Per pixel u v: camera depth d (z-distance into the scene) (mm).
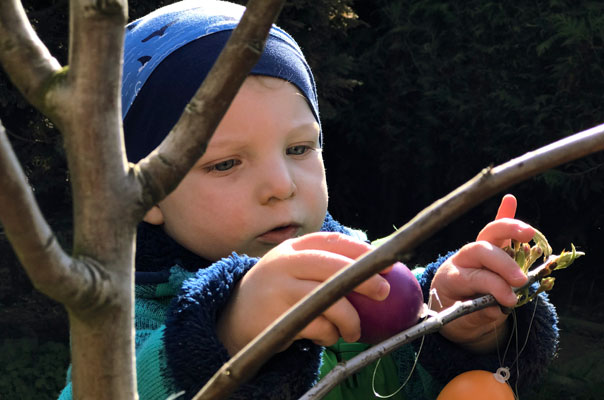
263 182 1312
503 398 1272
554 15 7668
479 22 8273
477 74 8297
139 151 1473
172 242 1425
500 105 8109
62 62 6207
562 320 7930
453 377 1391
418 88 9008
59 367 6211
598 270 8875
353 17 7445
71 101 555
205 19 1493
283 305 968
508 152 8266
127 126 1495
